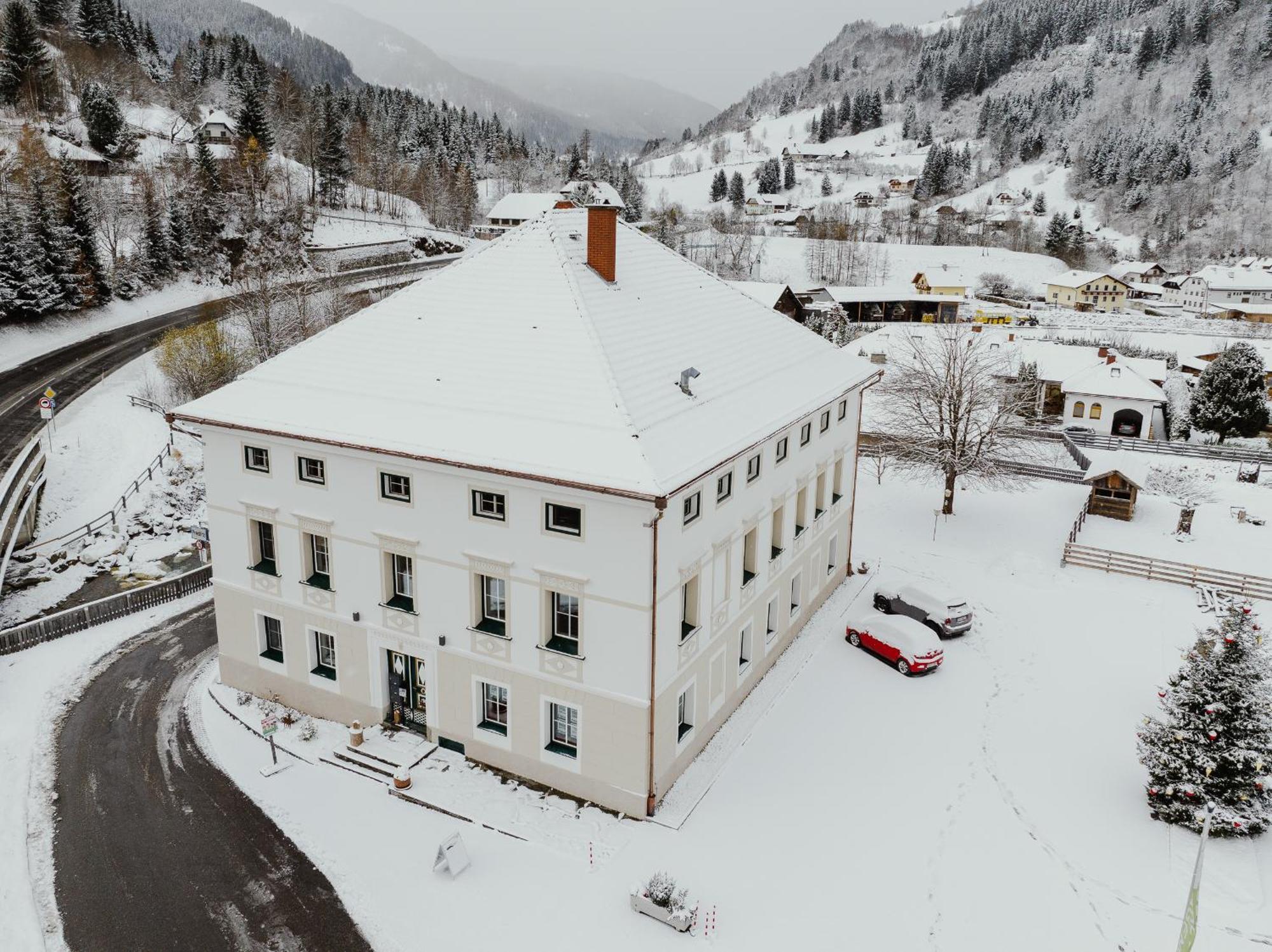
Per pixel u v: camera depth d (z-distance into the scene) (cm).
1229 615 2462
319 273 8831
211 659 3359
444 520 2502
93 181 9244
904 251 17200
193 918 2125
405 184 14238
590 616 2344
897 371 6303
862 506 4997
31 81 10844
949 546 4438
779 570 3164
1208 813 1655
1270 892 2206
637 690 2328
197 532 4481
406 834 2395
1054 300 14638
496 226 13725
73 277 7131
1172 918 2127
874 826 2430
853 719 2941
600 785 2464
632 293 2908
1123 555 4109
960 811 2500
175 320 7588
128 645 3462
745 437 2567
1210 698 2378
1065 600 3856
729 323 3222
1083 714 3000
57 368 6178
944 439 4725
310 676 2916
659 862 2275
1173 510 4953
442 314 2823
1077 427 6819
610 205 2775
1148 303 14850
